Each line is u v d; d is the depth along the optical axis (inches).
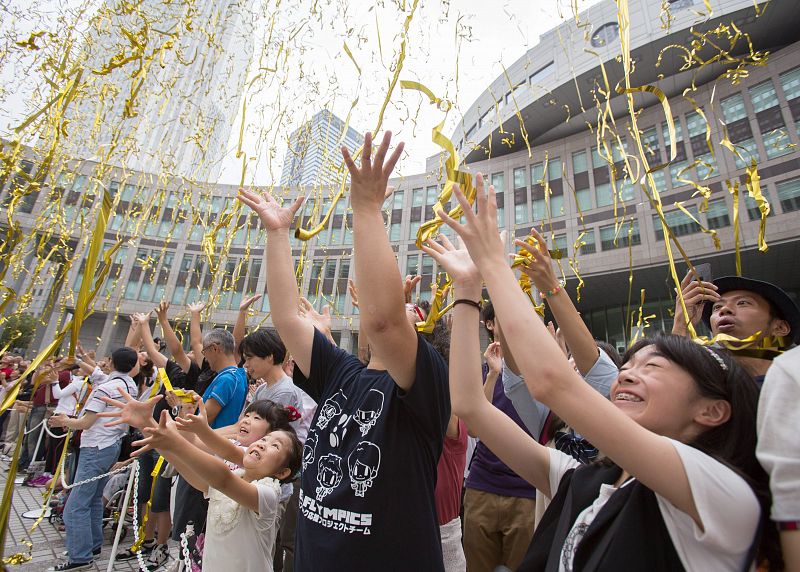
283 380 120.3
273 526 78.0
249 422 93.4
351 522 47.1
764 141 454.3
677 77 486.0
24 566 130.0
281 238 70.8
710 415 37.3
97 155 109.2
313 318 90.3
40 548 145.7
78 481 134.0
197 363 156.4
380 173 48.6
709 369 37.7
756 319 63.3
